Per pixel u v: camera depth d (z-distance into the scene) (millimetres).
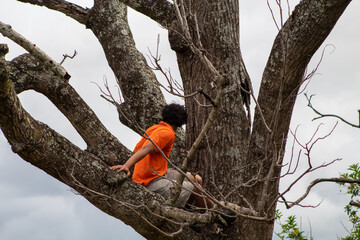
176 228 11102
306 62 11227
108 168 10539
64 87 12172
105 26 15328
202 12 13281
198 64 13211
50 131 9969
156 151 10992
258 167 11617
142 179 11289
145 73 14461
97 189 10359
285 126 11586
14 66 12141
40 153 9727
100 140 12586
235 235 11922
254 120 11891
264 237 11852
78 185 9750
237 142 12766
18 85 12008
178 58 13594
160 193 11188
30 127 9477
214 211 9609
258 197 11609
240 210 10000
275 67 11531
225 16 13297
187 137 13281
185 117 11633
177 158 13688
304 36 11086
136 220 10688
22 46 9109
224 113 12852
